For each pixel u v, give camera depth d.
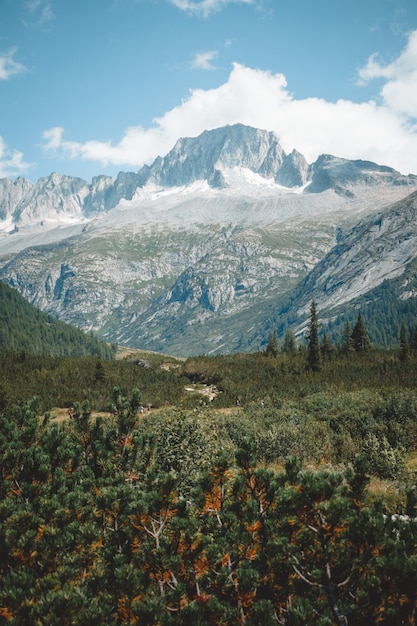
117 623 7.64
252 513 8.92
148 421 25.14
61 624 6.73
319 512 7.93
